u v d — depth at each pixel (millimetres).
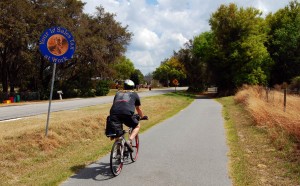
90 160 8281
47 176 6891
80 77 53219
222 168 7465
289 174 6926
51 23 40500
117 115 7020
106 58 53000
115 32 53469
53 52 9750
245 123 14656
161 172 7168
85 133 11594
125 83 7387
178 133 12516
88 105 25125
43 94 46062
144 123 15461
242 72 52875
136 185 6301
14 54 41281
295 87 38656
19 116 16672
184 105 29562
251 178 6680
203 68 71188
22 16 37125
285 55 58969
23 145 8719
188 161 8133
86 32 48094
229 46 53688
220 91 56406
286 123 10523
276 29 61656
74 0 46188
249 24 52969
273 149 9188
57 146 9547
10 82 46344
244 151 9219
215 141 10797
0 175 6906
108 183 6414
